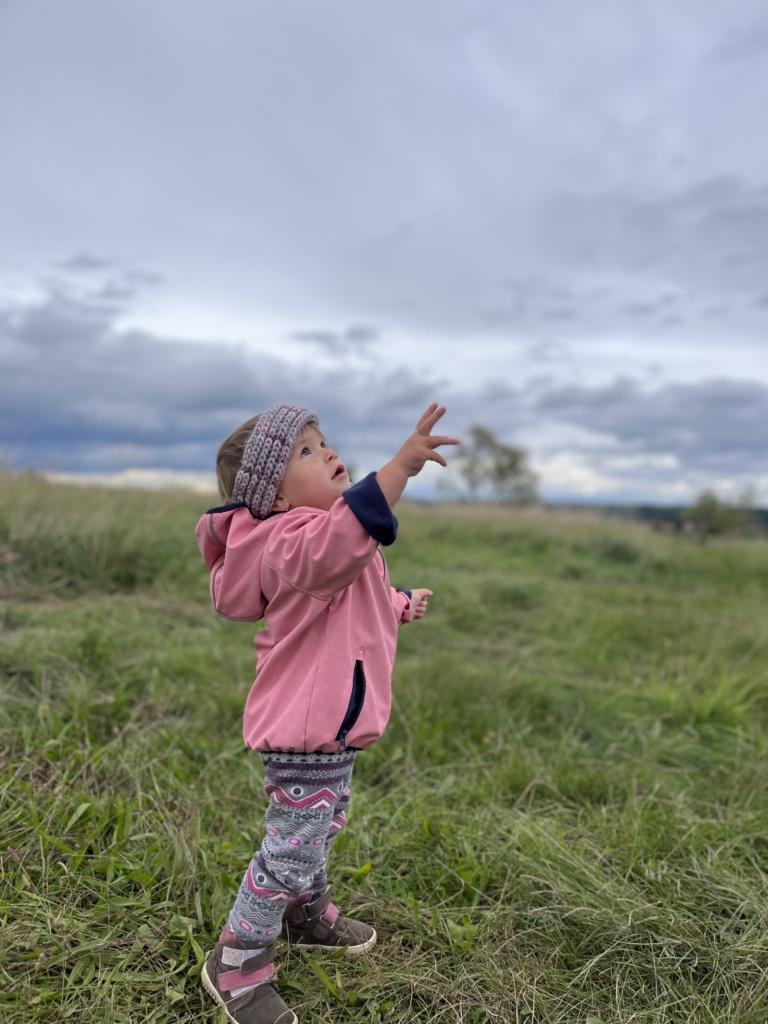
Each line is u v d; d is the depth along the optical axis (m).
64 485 6.84
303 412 1.75
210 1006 1.69
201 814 2.45
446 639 5.32
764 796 2.97
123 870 2.07
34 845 2.11
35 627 4.00
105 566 5.29
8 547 5.03
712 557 11.16
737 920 2.10
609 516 14.42
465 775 3.06
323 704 1.59
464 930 1.98
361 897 2.17
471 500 15.05
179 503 8.34
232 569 1.68
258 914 1.64
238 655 4.15
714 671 4.77
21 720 2.88
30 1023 1.55
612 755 3.49
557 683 4.38
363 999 1.77
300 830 1.63
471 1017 1.75
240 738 3.11
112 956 1.77
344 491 1.60
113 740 2.88
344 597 1.67
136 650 3.88
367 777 3.03
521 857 2.32
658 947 2.00
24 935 1.77
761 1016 1.71
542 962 1.95
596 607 6.55
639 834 2.50
